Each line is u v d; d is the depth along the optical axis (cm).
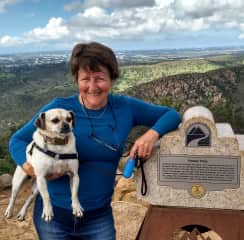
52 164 107
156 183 128
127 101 115
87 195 110
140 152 116
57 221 111
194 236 137
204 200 126
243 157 121
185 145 124
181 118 133
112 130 110
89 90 107
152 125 122
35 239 184
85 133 109
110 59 106
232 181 123
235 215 125
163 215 129
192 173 125
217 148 122
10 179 256
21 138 117
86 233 111
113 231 113
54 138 106
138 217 193
